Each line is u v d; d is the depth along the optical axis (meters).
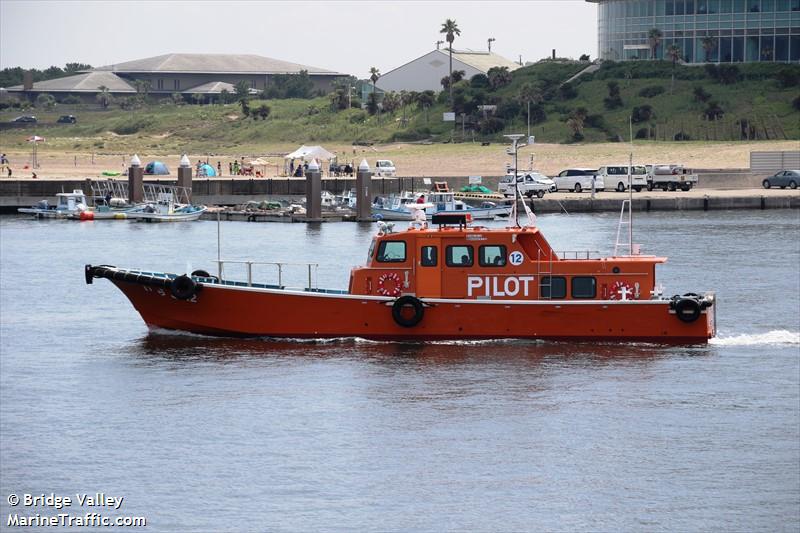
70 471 101.19
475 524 91.88
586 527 91.69
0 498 96.50
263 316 135.12
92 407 116.31
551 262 131.88
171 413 114.25
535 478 99.56
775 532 91.06
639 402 116.81
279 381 122.50
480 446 105.81
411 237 132.25
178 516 93.19
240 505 94.75
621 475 100.31
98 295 178.75
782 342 137.75
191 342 137.50
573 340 132.38
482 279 132.12
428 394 118.56
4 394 120.62
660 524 92.19
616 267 131.88
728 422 111.62
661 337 132.62
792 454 103.94
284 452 104.44
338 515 93.06
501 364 127.69
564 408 115.12
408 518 92.56
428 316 132.25
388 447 105.44
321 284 185.62
